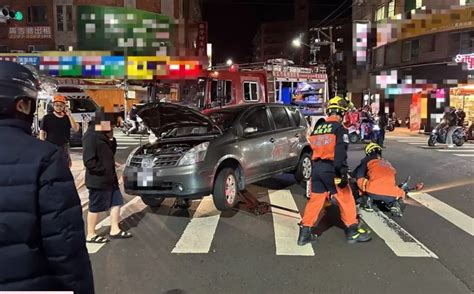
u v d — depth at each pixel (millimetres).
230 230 6258
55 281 1912
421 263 4910
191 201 8086
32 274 1845
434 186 9211
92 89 24984
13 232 1803
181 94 13281
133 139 18703
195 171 6457
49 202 1853
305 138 9195
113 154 5867
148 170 6629
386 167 7059
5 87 1858
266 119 8336
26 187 1820
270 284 4355
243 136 7504
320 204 5566
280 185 9438
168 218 6953
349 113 17453
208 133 7449
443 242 5656
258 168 7711
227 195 6930
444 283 4355
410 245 5535
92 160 5594
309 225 5562
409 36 30688
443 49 27422
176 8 37656
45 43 32625
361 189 7242
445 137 16828
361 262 4941
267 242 5699
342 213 5691
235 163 7215
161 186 6605
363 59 39344
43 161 1867
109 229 6352
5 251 1805
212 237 5934
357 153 14547
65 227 1889
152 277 4562
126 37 33406
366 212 7148
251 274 4617
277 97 15250
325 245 5555
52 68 28406
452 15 26797
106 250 5438
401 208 6992
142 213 7281
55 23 32594
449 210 7297
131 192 6852
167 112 7023
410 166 11789
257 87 14523
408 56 31109
